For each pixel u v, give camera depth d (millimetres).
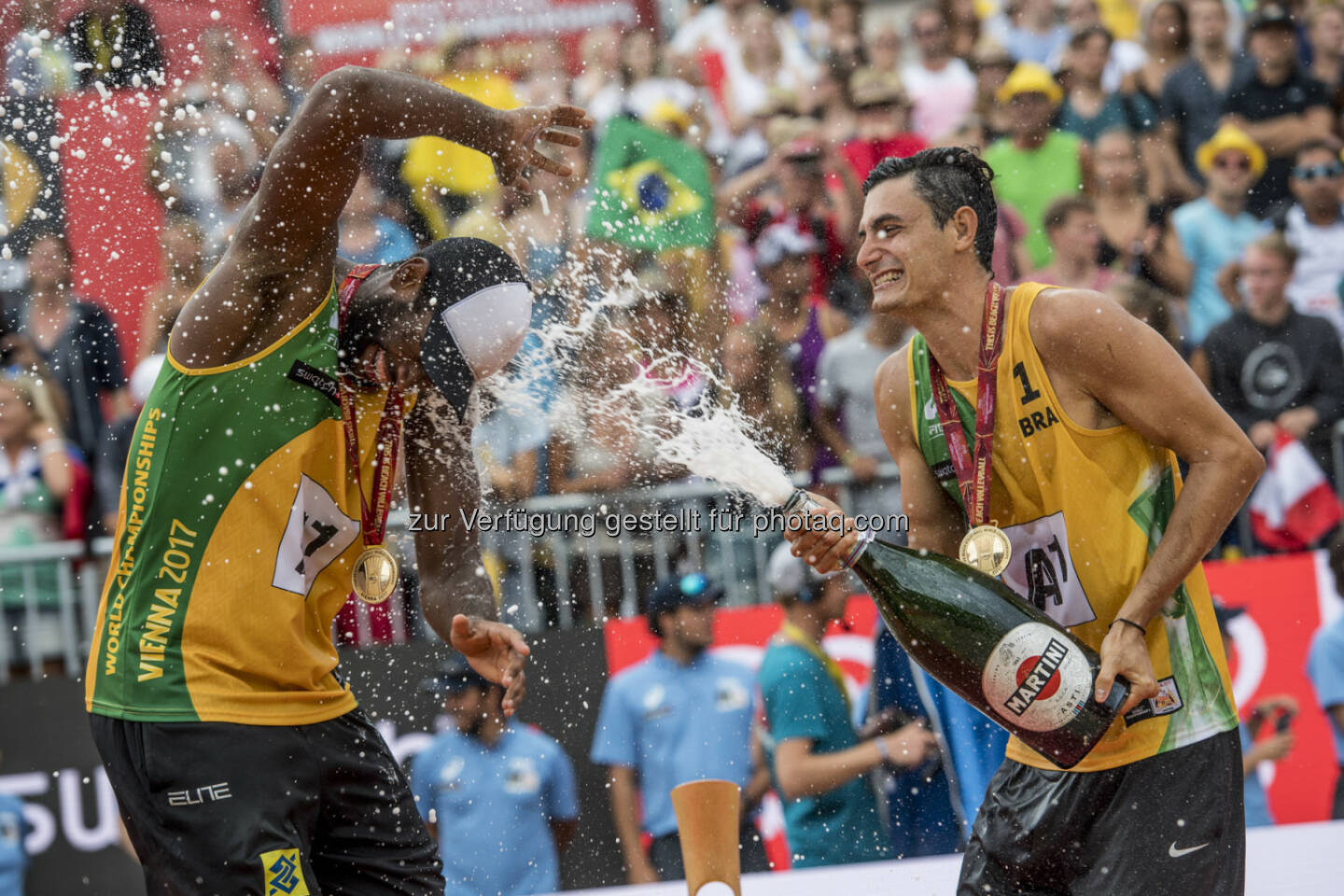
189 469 4176
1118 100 11906
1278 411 10609
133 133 11367
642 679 8211
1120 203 11609
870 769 7777
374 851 4586
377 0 12430
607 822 8109
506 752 8117
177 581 4191
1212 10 11977
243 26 12156
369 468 4516
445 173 11500
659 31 12672
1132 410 4305
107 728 4242
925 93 12297
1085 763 4500
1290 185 11547
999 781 4820
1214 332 10805
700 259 10961
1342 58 11984
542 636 8320
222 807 4121
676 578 8219
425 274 4309
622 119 11648
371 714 8219
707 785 6066
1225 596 8812
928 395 4738
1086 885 4559
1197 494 4254
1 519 9945
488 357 4332
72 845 8336
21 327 10609
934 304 4512
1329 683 8680
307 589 4395
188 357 4184
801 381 10273
